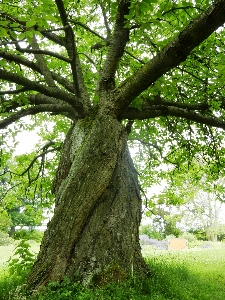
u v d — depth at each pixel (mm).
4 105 6500
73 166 5516
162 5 6109
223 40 7406
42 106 6766
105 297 3857
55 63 9852
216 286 6629
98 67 9312
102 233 4883
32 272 4684
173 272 7043
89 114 6496
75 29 9086
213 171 10414
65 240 4730
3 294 4762
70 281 4430
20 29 3893
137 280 4645
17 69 6645
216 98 7465
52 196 11781
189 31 4844
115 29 7066
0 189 13281
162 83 6129
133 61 8422
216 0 4484
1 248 24078
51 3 3711
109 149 5566
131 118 6910
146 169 13594
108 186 5305
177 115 7332
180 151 11414
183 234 43656
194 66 7504
